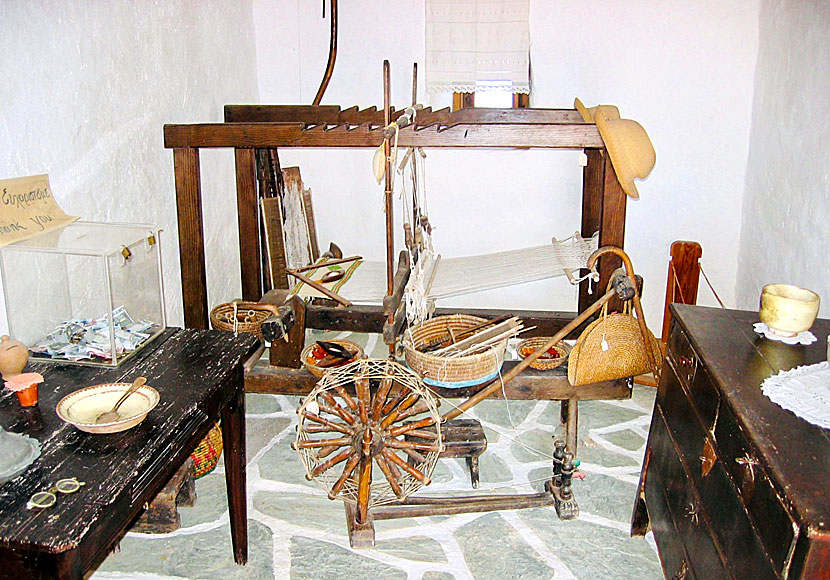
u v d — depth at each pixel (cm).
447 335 269
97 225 212
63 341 185
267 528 237
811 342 180
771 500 123
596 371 245
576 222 411
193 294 307
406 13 394
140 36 287
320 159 425
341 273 336
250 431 302
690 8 364
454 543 231
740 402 147
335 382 222
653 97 379
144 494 140
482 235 423
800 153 300
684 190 389
